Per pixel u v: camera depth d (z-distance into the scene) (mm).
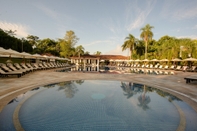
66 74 12656
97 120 3389
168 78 10891
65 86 7496
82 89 6910
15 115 3332
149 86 7633
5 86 6648
